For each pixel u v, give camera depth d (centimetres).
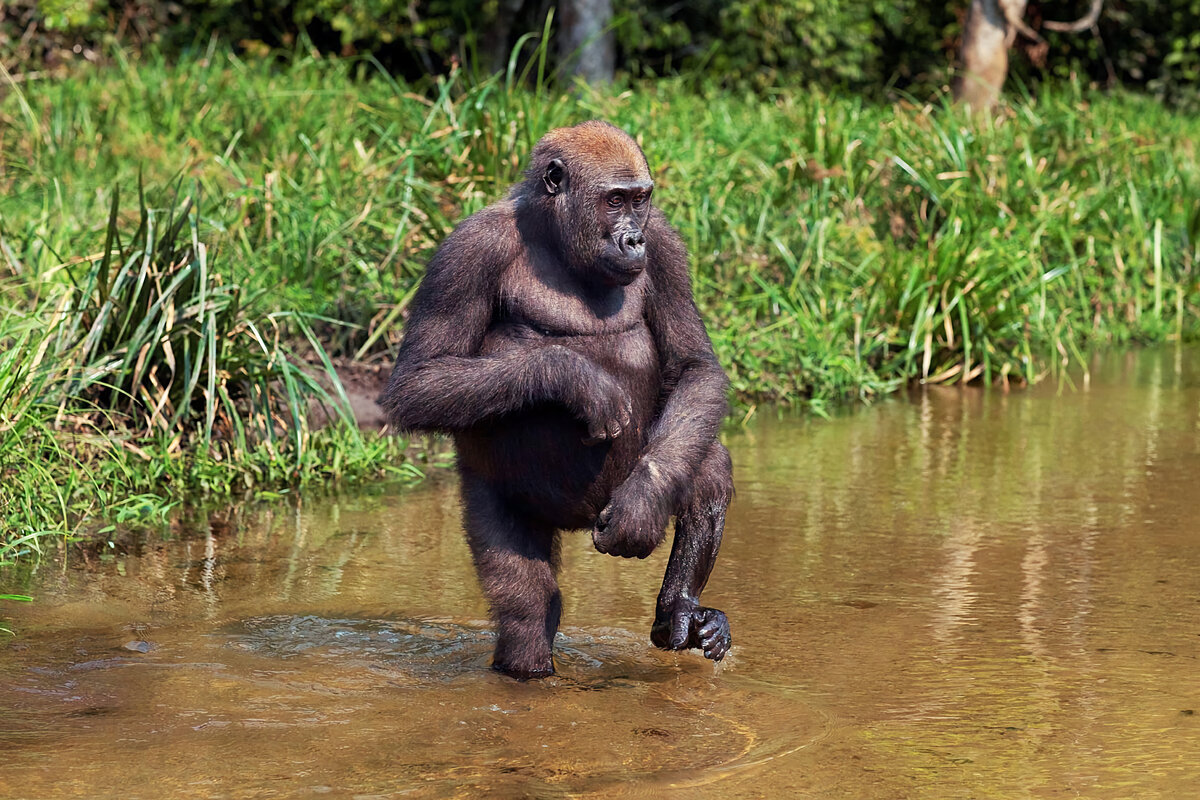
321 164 2123
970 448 1627
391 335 1850
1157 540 1252
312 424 1623
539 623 938
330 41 4453
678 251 972
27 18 3888
